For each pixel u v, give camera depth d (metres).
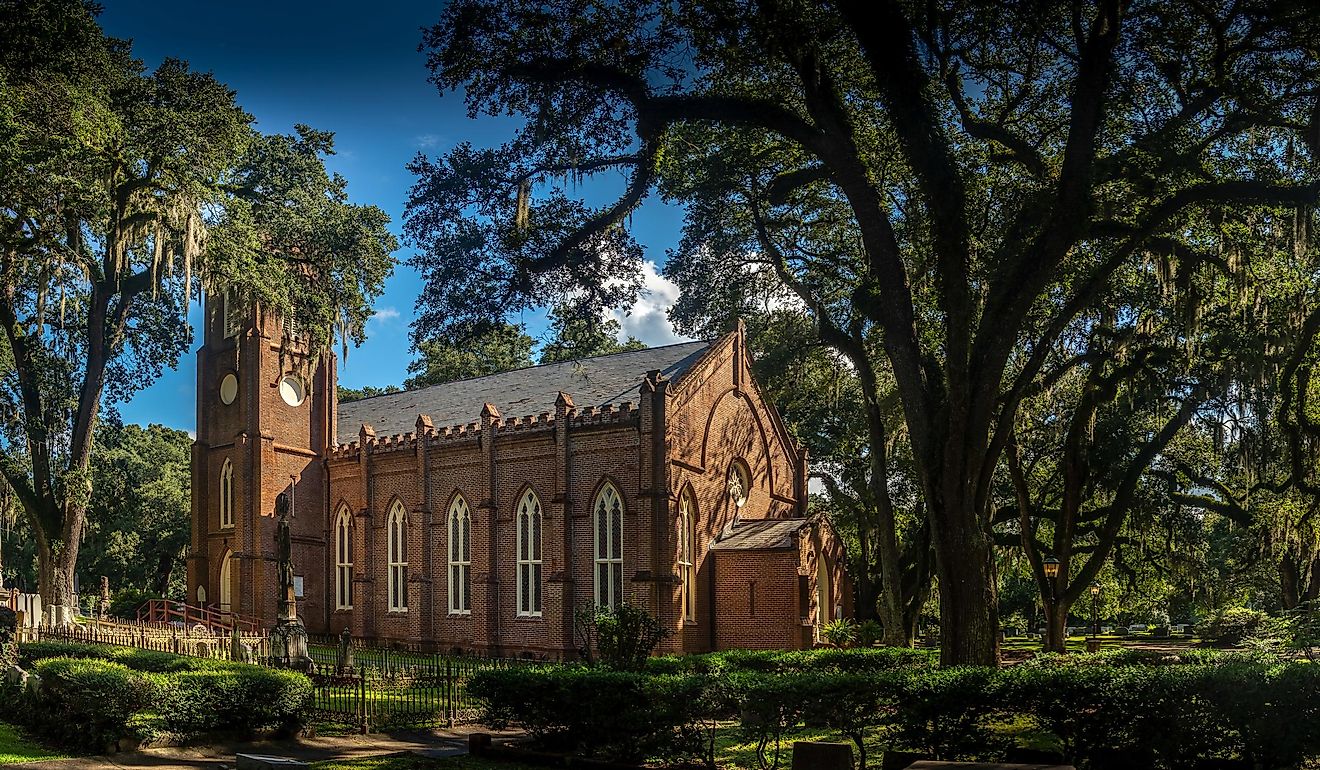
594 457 42.28
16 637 27.16
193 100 36.56
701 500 42.84
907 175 28.81
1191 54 24.27
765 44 22.06
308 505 50.12
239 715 20.69
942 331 32.25
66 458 42.44
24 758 18.33
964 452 21.34
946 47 22.98
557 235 26.02
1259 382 30.33
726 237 33.38
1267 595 59.47
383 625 47.47
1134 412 38.22
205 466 51.00
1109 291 32.62
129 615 55.50
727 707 16.81
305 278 42.69
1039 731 15.07
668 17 23.00
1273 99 23.53
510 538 44.28
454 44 22.88
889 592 36.47
